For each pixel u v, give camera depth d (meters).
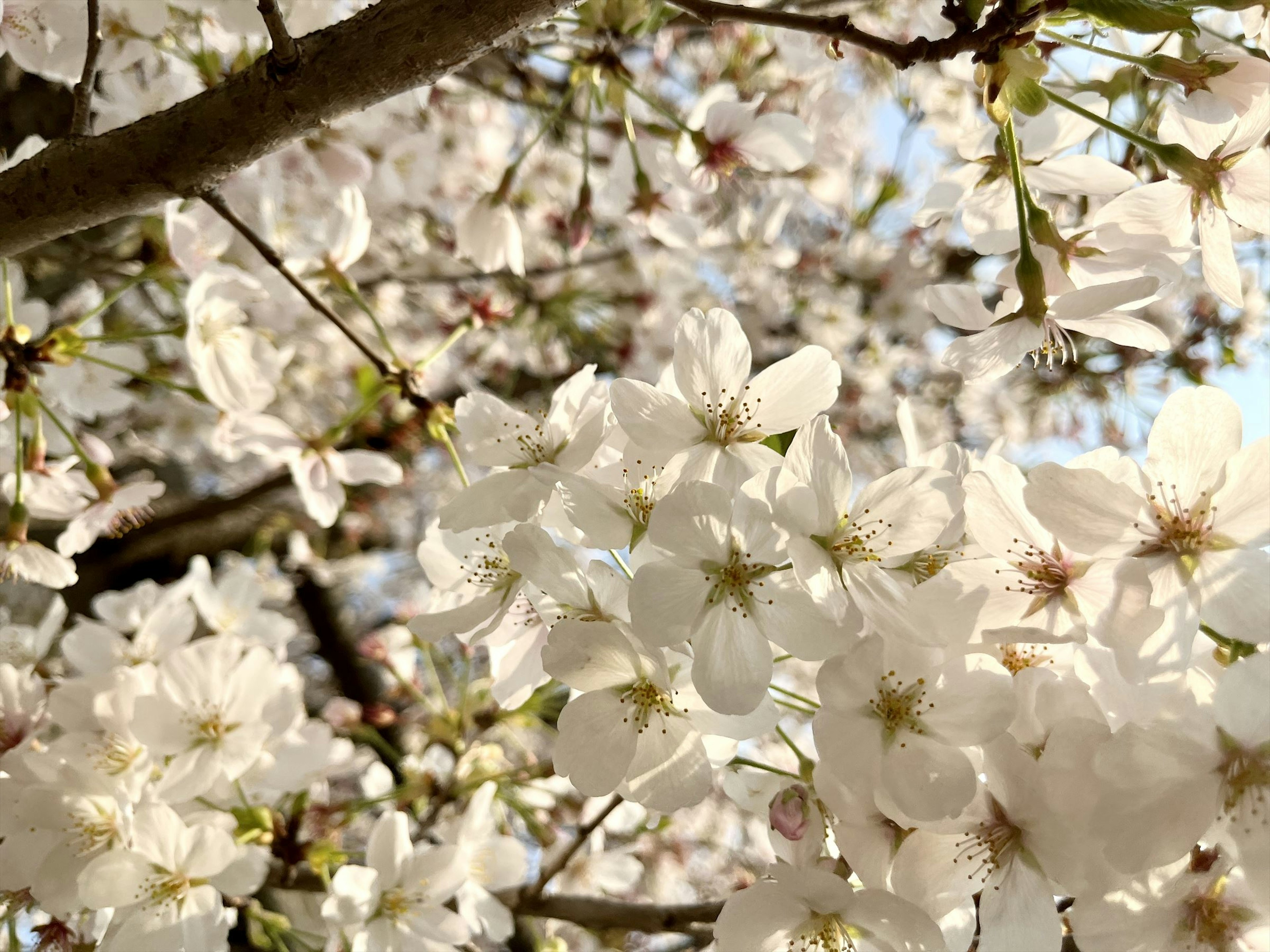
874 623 0.14
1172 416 0.14
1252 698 0.13
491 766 0.32
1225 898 0.14
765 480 0.14
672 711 0.15
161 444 0.53
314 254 0.27
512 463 0.16
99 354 0.26
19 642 0.24
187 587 0.28
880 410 0.61
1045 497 0.14
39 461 0.25
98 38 0.17
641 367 0.51
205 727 0.21
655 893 0.50
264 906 0.28
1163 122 0.18
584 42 0.28
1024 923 0.14
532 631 0.18
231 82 0.16
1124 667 0.13
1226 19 0.20
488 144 0.46
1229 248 0.17
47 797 0.20
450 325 0.52
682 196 0.32
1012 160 0.16
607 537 0.14
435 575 0.18
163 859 0.20
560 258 0.52
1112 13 0.14
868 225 0.55
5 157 0.24
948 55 0.14
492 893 0.27
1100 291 0.16
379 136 0.30
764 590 0.14
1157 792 0.13
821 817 0.15
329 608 0.69
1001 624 0.14
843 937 0.15
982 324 0.18
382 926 0.22
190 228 0.24
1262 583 0.13
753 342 0.55
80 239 0.33
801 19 0.15
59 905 0.20
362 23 0.15
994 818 0.14
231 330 0.25
